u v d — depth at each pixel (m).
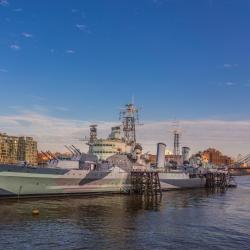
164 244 36.00
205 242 37.16
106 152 97.19
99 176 77.75
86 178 74.50
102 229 41.50
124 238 37.75
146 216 51.53
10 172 61.34
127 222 46.19
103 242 35.97
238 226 45.69
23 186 63.59
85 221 45.78
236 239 38.69
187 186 111.75
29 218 46.06
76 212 52.25
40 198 66.00
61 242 35.41
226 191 109.50
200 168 130.38
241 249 34.81
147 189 86.12
